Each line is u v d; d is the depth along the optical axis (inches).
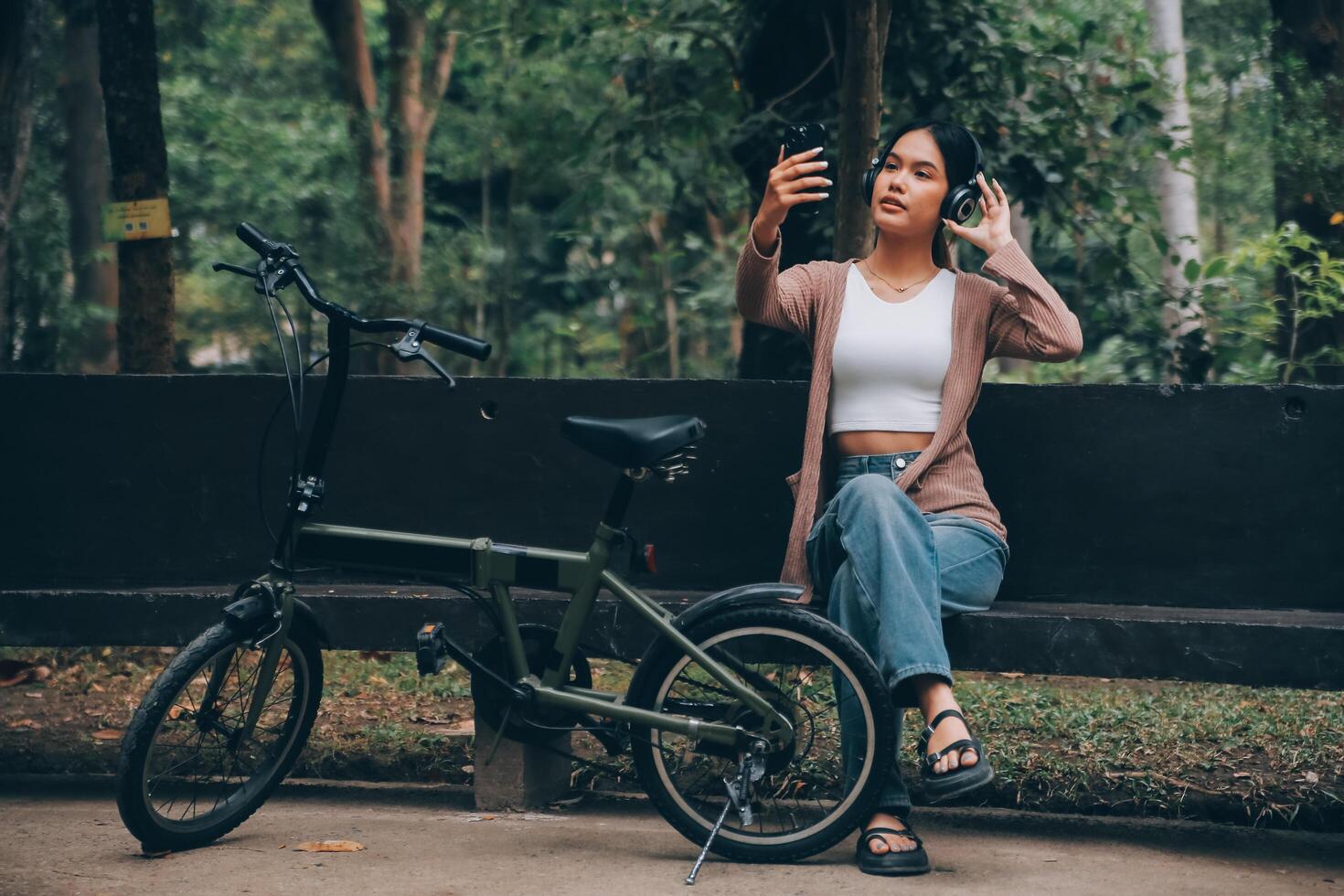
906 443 128.0
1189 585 136.2
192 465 150.9
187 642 136.4
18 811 136.8
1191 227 292.0
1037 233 248.7
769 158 236.1
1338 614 129.6
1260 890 114.2
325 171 468.4
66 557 151.6
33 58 227.8
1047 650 124.0
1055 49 243.6
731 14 263.6
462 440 148.2
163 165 195.5
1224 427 135.4
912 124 133.9
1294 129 223.0
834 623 122.9
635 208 421.1
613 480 146.6
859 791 118.3
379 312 410.3
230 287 489.4
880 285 133.4
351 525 149.1
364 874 115.1
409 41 459.5
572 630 123.8
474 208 603.2
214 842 124.7
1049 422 138.9
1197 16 349.7
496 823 133.5
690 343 583.5
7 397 151.6
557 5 311.1
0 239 227.3
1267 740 158.2
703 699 123.9
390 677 189.6
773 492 144.3
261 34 577.0
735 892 111.2
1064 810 140.7
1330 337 224.2
